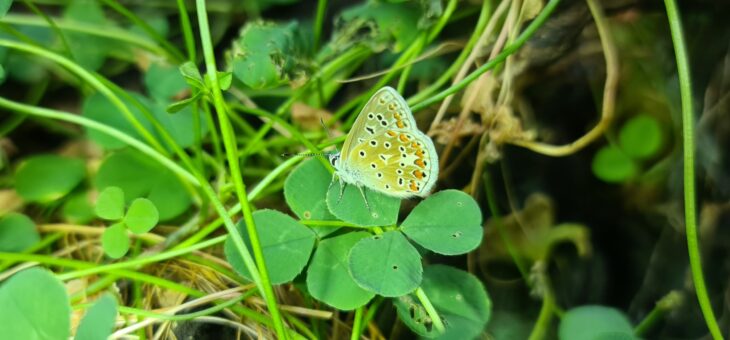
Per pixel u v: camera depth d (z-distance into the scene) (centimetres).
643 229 21
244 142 21
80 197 20
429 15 20
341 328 18
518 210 21
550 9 18
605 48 20
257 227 17
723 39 20
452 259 21
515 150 22
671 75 20
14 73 21
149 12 23
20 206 20
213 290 18
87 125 18
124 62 22
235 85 21
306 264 16
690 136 17
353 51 21
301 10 23
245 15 23
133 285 18
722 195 20
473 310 17
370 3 21
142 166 19
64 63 19
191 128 19
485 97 20
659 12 20
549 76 21
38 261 18
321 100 21
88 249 19
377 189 17
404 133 16
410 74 21
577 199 21
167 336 17
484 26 20
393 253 16
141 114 19
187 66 16
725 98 19
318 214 17
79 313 17
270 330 17
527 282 21
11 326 14
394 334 19
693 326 20
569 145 20
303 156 18
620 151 21
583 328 17
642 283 21
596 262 21
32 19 21
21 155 21
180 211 19
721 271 20
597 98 21
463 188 21
